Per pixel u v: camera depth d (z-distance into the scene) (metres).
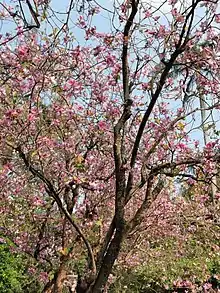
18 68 6.07
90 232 7.74
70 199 7.43
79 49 6.67
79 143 7.11
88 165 7.56
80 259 8.09
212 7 5.85
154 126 6.85
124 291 10.91
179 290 11.54
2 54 6.19
